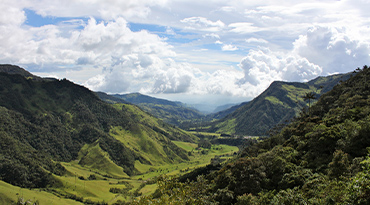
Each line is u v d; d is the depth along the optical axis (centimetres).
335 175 5075
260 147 11181
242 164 7638
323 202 3928
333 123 7831
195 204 3509
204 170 13912
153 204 3117
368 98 8444
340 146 5994
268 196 5694
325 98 11538
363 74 10844
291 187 5809
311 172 5966
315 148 6794
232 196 6506
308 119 9756
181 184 3528
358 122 6375
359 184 2834
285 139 9906
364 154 5262
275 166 6888
